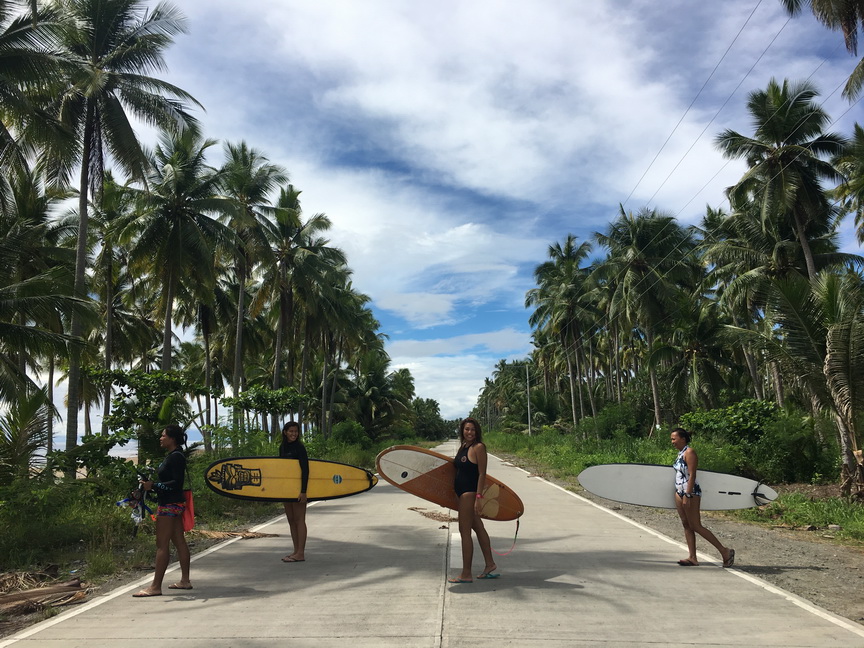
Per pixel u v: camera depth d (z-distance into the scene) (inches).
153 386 518.6
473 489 235.0
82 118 704.4
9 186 621.3
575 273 1796.3
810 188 988.6
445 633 171.6
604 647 159.9
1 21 542.0
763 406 751.7
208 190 952.3
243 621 185.5
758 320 1290.6
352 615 190.2
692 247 1406.3
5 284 609.0
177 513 226.1
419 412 4264.3
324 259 1398.9
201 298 1071.6
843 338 472.1
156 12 719.1
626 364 2463.1
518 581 234.5
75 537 329.4
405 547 311.3
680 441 275.9
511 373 3289.9
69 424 665.0
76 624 184.5
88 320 585.3
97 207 1002.1
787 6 565.0
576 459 970.7
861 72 585.3
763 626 177.6
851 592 224.7
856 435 472.1
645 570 254.4
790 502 490.9
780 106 975.0
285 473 281.9
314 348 1796.3
